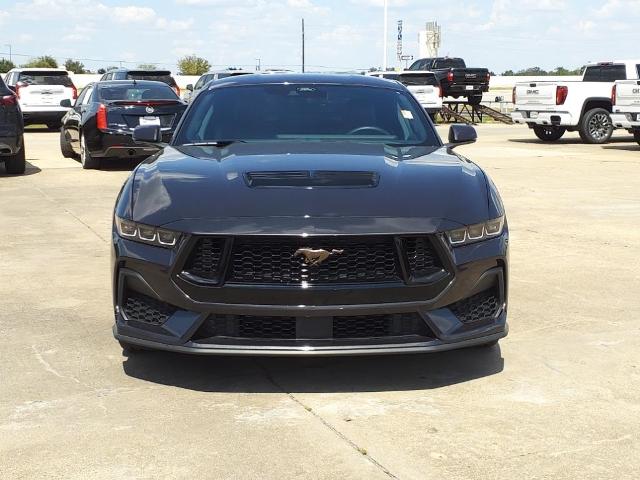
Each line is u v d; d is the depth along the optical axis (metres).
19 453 3.18
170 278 3.70
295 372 4.12
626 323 5.00
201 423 3.47
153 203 3.91
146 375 4.07
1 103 11.88
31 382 3.96
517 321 5.04
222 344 3.68
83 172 13.05
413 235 3.65
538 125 19.80
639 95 16.55
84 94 14.99
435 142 5.12
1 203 9.76
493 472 3.01
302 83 5.54
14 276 6.19
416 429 3.41
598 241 7.60
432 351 3.72
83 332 4.79
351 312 3.62
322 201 3.79
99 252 7.08
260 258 3.63
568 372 4.14
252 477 2.98
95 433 3.37
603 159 15.30
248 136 5.02
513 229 8.21
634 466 3.08
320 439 3.31
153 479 2.96
